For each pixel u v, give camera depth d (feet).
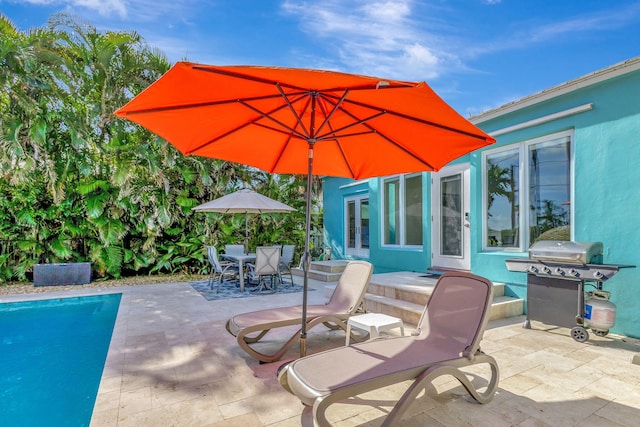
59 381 13.53
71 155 35.06
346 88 9.25
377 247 33.14
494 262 22.45
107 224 34.65
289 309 15.75
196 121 11.82
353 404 10.64
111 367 13.34
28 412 11.28
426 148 13.26
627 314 16.67
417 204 29.37
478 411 10.12
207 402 10.69
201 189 39.55
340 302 16.55
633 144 16.47
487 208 23.50
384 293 23.02
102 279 35.60
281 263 33.78
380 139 13.47
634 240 16.43
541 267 17.07
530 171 21.04
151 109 10.43
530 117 20.61
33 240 33.37
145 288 30.73
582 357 14.12
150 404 10.58
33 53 32.60
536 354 14.44
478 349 10.91
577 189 18.47
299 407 10.41
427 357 10.13
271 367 13.33
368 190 37.32
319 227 48.78
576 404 10.49
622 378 12.21
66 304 26.27
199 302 24.94
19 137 32.71
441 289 12.54
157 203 36.50
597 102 17.72
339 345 15.96
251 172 43.57
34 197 33.45
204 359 14.15
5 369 14.64
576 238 18.51
